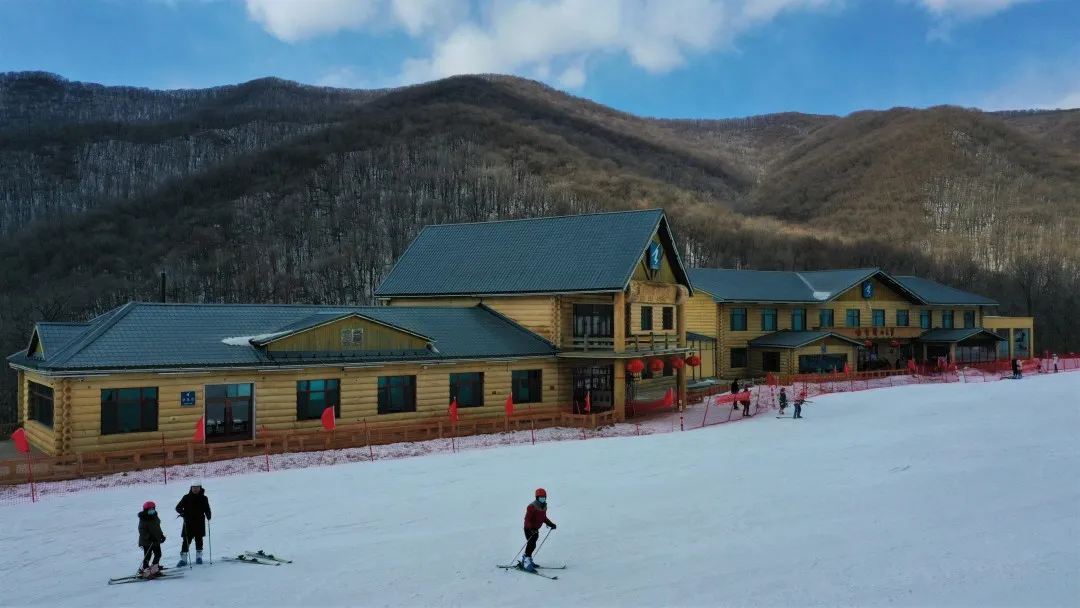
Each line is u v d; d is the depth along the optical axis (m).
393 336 37.16
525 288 44.09
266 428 32.81
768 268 144.75
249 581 16.95
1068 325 108.50
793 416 41.97
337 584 16.66
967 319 78.31
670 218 186.00
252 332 34.66
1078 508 21.52
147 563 17.44
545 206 195.00
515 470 28.66
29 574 17.70
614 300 42.62
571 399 43.94
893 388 55.25
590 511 22.66
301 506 23.53
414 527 21.31
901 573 16.44
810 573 16.62
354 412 35.41
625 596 15.58
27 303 104.50
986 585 15.57
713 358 63.78
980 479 25.42
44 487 25.88
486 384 40.22
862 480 25.86
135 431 29.78
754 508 22.53
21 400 38.09
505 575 17.11
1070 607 14.30
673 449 32.72
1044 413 40.44
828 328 69.38
